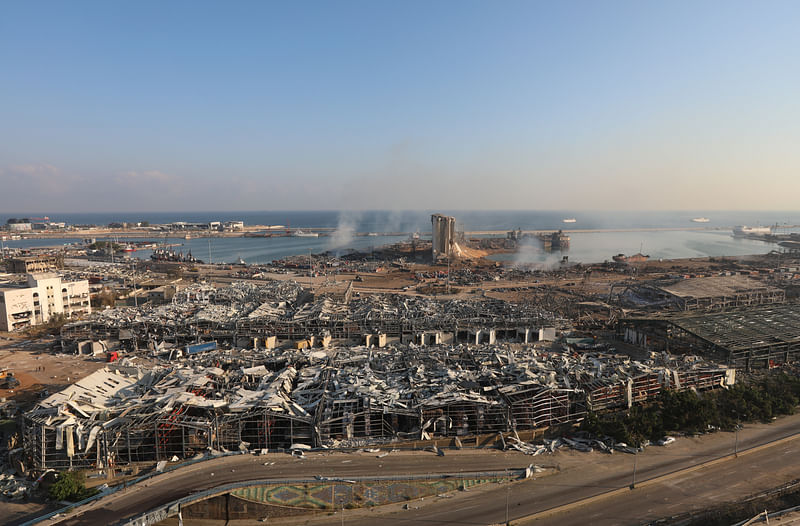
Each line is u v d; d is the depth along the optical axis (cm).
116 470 9231
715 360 14488
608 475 9138
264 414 10138
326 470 8925
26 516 7938
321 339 17375
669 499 8412
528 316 19425
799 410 12025
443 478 8738
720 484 8888
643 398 11869
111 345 17388
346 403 10912
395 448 9925
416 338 17588
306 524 7912
